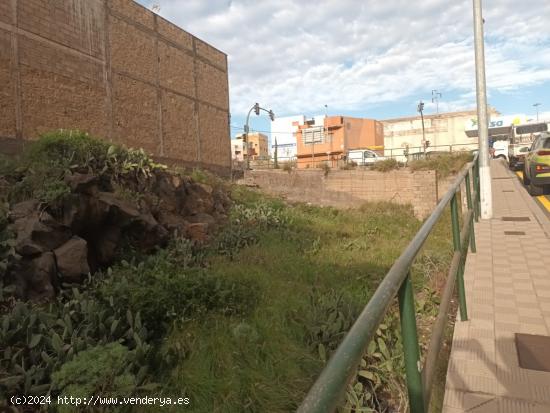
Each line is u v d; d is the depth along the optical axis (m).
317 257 8.17
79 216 6.47
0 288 4.84
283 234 9.97
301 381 4.02
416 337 1.92
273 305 5.37
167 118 17.39
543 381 2.99
